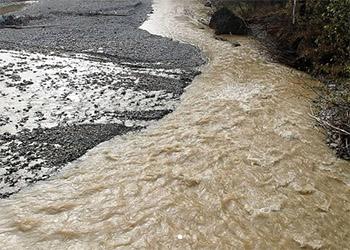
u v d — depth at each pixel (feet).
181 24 61.77
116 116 27.63
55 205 18.44
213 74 37.91
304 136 25.91
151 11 72.64
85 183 20.29
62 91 30.66
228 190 20.16
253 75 38.04
